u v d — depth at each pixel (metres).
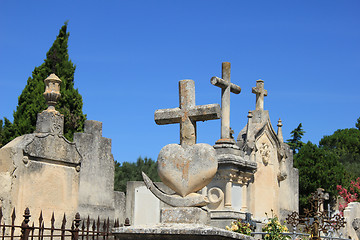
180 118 8.16
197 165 7.92
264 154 19.94
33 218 13.57
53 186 14.20
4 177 13.25
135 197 24.69
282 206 23.86
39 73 33.81
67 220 14.44
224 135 16.94
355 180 42.50
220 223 16.03
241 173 16.66
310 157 37.03
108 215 21.47
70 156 14.70
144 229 7.43
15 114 32.59
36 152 13.77
